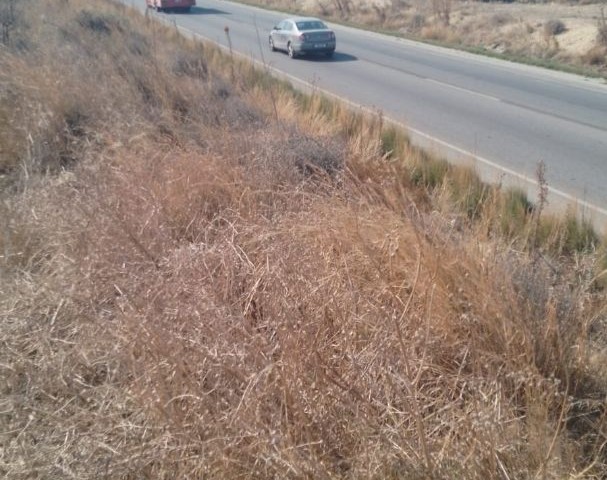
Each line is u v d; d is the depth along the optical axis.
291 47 18.98
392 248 3.68
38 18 15.39
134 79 8.89
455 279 3.38
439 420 2.70
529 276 3.60
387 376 2.74
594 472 2.58
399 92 13.57
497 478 2.35
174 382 2.84
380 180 5.12
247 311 3.47
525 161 8.32
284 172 5.50
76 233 4.44
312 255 3.83
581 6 33.38
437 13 27.81
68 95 7.83
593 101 13.16
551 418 2.82
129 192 4.96
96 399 3.00
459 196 5.87
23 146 6.97
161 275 3.84
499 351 3.13
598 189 7.14
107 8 21.44
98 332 3.48
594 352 3.27
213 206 5.10
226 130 6.50
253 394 2.68
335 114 8.92
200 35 22.39
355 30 28.81
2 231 4.61
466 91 14.05
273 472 2.45
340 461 2.54
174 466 2.59
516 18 26.09
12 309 3.76
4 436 2.87
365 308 3.38
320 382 2.79
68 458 2.67
